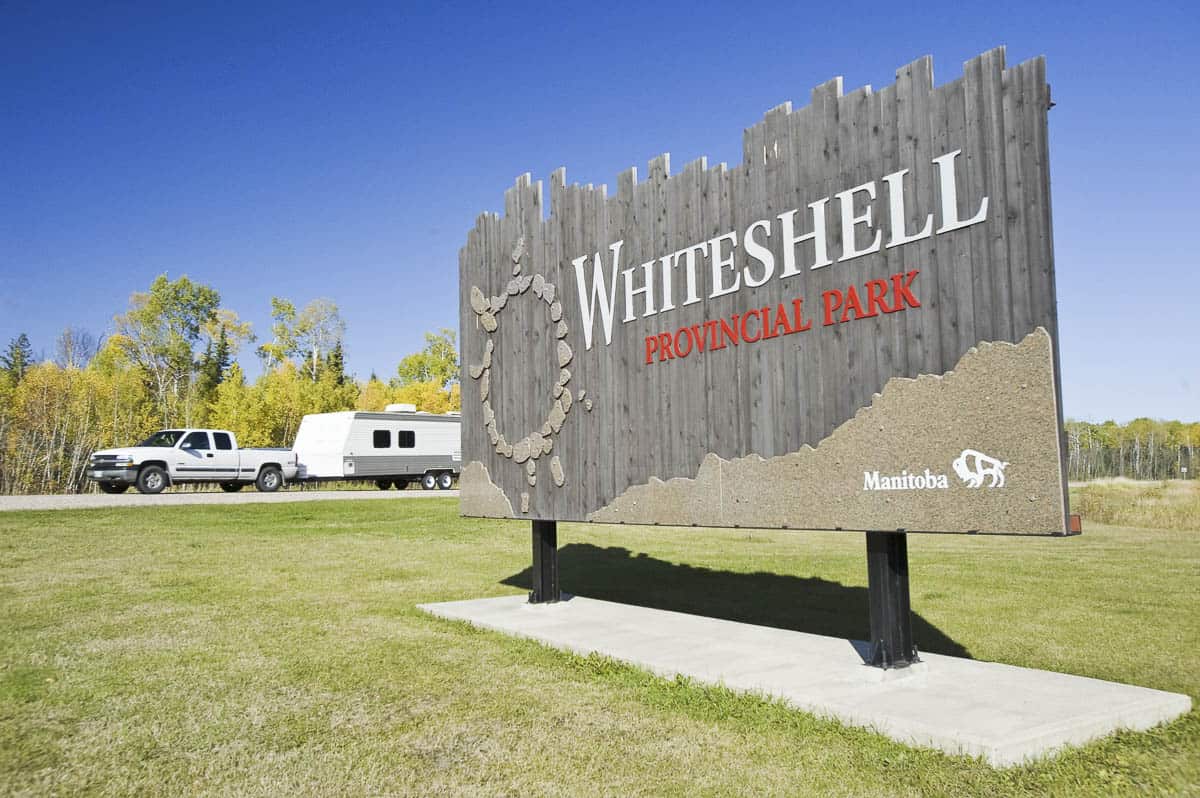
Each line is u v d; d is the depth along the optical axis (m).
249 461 23.42
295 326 61.12
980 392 4.28
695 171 6.17
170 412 51.84
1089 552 13.21
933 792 3.47
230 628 7.12
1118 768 3.69
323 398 51.50
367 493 23.56
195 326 60.47
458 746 4.19
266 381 51.50
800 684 4.89
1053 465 3.97
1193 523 17.98
